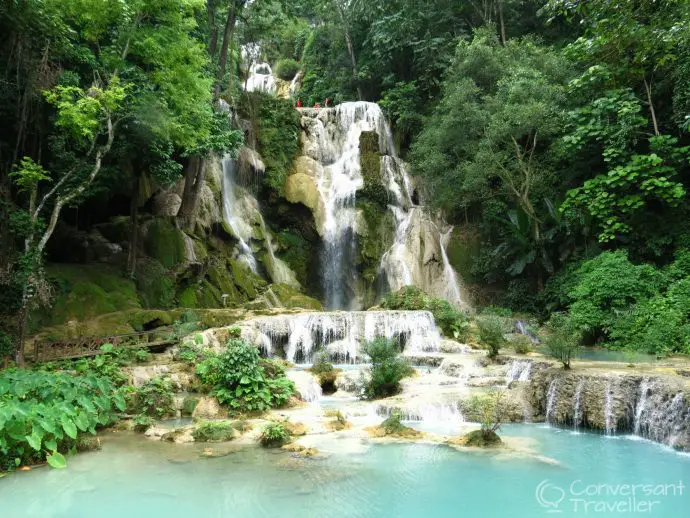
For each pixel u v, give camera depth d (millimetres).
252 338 14641
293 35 42625
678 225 17250
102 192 17625
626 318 15383
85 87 14539
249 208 23031
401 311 16547
